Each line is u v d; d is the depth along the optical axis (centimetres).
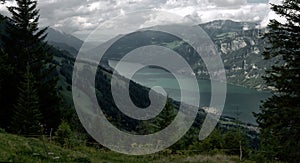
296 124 2686
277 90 2834
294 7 2697
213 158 2978
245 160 3056
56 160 1723
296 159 2750
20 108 4250
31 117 4275
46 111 4947
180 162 2736
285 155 2816
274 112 2778
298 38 2709
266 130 2848
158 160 2684
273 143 2902
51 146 2211
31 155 1678
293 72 2692
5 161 1410
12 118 4291
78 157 1939
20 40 4869
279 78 2739
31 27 4853
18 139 2136
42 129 4459
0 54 4388
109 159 2392
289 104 2734
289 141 2727
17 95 4628
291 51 2741
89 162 1923
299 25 2709
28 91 4303
